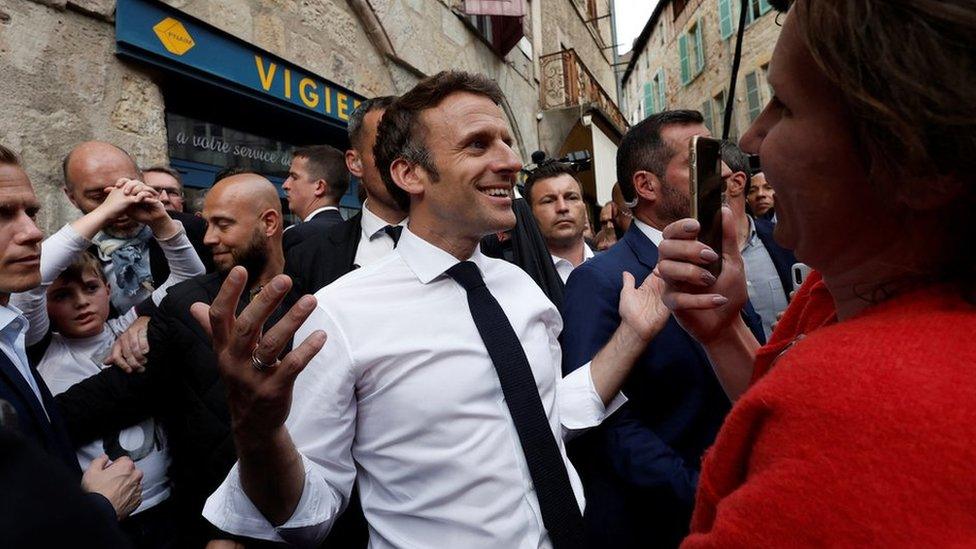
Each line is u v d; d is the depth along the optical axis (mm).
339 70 5238
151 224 2166
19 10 2932
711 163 968
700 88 17234
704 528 524
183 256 2246
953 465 351
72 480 362
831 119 475
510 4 7449
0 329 1403
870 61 410
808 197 499
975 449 350
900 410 370
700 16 16984
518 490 1169
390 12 5828
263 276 1999
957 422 358
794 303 791
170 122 4098
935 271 466
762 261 2393
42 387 1484
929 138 406
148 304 2242
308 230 2520
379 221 2107
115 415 1737
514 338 1244
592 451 1472
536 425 1200
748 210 3742
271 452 912
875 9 406
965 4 377
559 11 11422
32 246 1461
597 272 1618
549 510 1169
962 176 418
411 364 1156
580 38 13039
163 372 1787
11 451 347
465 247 1305
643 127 1732
